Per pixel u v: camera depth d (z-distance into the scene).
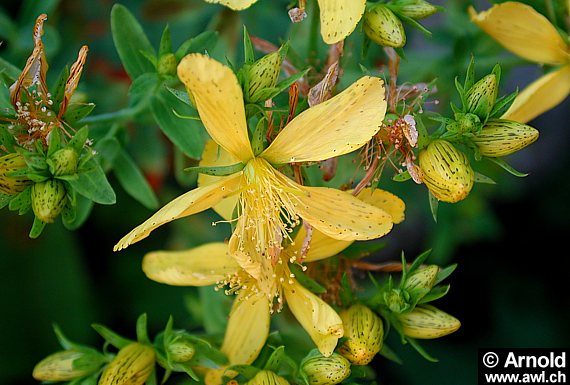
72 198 0.12
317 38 0.13
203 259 0.13
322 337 0.12
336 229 0.11
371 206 0.11
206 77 0.11
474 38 0.15
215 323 0.13
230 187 0.12
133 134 0.15
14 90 0.11
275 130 0.12
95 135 0.13
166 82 0.13
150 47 0.13
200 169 0.11
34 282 0.15
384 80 0.12
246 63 0.11
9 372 0.15
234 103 0.11
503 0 0.13
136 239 0.11
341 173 0.14
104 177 0.12
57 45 0.14
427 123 0.14
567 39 0.13
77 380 0.12
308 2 0.13
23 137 0.11
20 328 0.15
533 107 0.13
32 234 0.11
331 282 0.12
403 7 0.12
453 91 0.15
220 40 0.14
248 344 0.12
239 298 0.12
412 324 0.12
